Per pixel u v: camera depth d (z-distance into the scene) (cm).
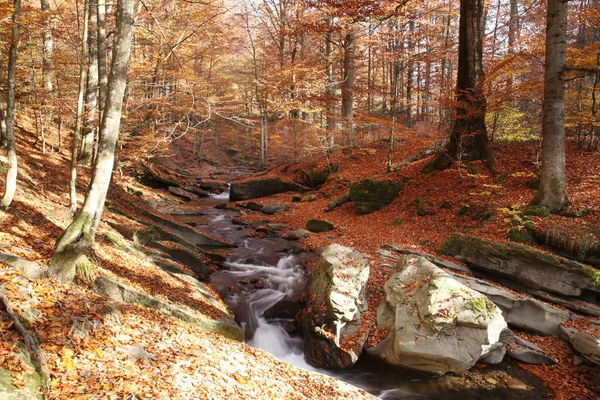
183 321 729
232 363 616
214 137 4972
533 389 775
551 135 1191
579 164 1402
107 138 721
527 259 1007
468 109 1619
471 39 1661
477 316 801
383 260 1218
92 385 435
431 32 2109
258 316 1009
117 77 722
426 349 779
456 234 1204
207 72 2742
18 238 730
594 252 1007
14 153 848
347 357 841
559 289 970
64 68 1664
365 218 1703
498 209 1258
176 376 509
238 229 1752
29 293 543
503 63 1503
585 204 1152
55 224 917
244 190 2569
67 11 1739
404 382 816
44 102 1598
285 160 3178
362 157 2577
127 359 510
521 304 940
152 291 795
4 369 394
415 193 1711
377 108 3172
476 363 848
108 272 782
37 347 449
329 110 2519
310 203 2152
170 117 2158
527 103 2188
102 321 569
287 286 1157
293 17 2491
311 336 902
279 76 2261
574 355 839
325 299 905
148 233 1200
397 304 890
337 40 2386
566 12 1181
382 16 1655
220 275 1200
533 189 1339
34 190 1125
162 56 1552
